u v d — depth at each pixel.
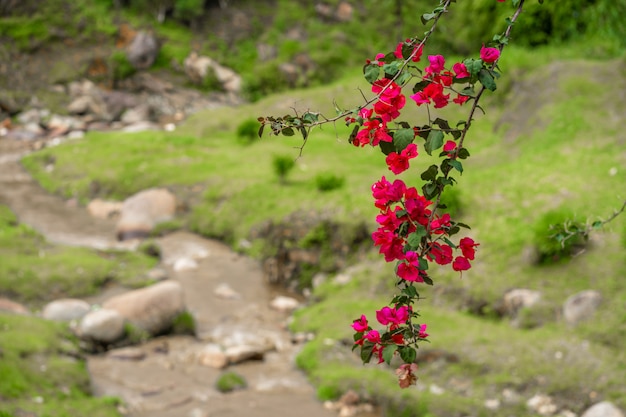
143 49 21.28
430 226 1.99
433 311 8.21
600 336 7.09
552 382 6.71
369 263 9.55
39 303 8.84
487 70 1.91
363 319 2.09
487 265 8.48
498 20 17.33
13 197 13.40
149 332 8.38
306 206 10.71
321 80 21.36
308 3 23.56
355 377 7.23
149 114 19.94
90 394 6.94
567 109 12.00
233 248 11.06
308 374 7.66
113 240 11.61
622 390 6.45
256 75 21.23
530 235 8.57
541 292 7.86
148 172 13.27
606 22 13.84
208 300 9.55
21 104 19.61
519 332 7.52
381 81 1.98
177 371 7.67
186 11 22.38
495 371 6.98
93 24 21.66
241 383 7.38
